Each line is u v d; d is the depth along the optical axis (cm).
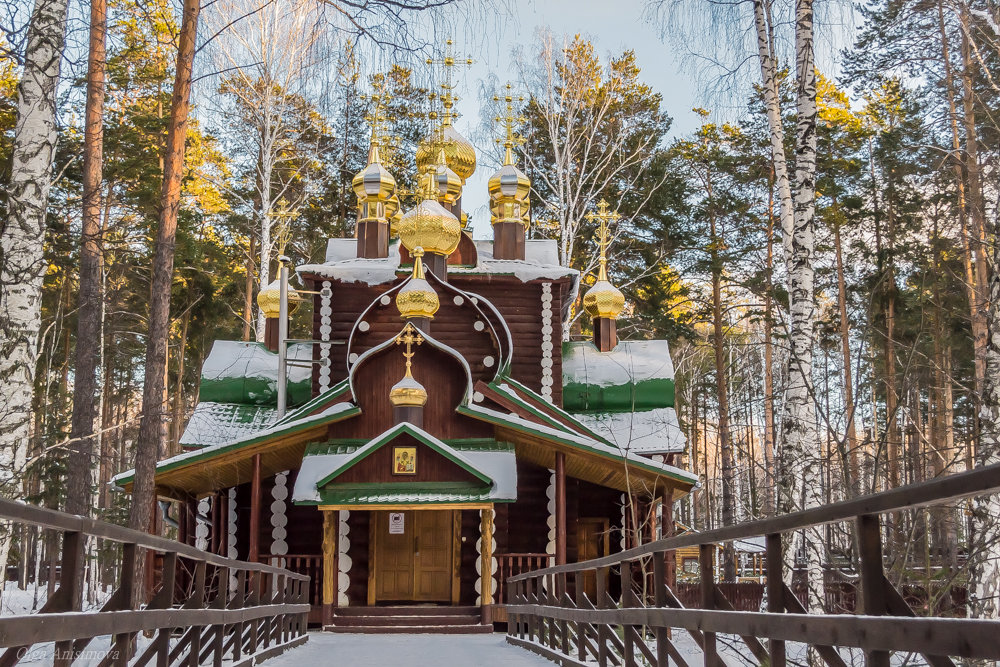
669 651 795
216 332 4531
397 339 2280
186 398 4697
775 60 1795
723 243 3872
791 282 1596
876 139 3181
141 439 1608
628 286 4066
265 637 1373
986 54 2144
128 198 3153
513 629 1795
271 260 4181
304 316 4462
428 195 2738
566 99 3684
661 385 2761
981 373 2155
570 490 2475
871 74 2530
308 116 3612
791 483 1494
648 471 2139
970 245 1792
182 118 1592
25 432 1137
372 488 2136
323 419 2208
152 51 2900
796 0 1666
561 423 2341
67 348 3900
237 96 3462
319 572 2292
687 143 4038
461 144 3247
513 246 2920
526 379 2661
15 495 1175
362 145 4116
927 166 2669
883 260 2081
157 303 1608
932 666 387
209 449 2161
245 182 4119
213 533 2378
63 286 3600
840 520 466
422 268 2452
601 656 1036
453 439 2278
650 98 3994
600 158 3669
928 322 2327
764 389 3803
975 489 340
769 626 544
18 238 1141
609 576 2502
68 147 2697
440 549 2364
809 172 1606
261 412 2697
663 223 3931
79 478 2052
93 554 3203
